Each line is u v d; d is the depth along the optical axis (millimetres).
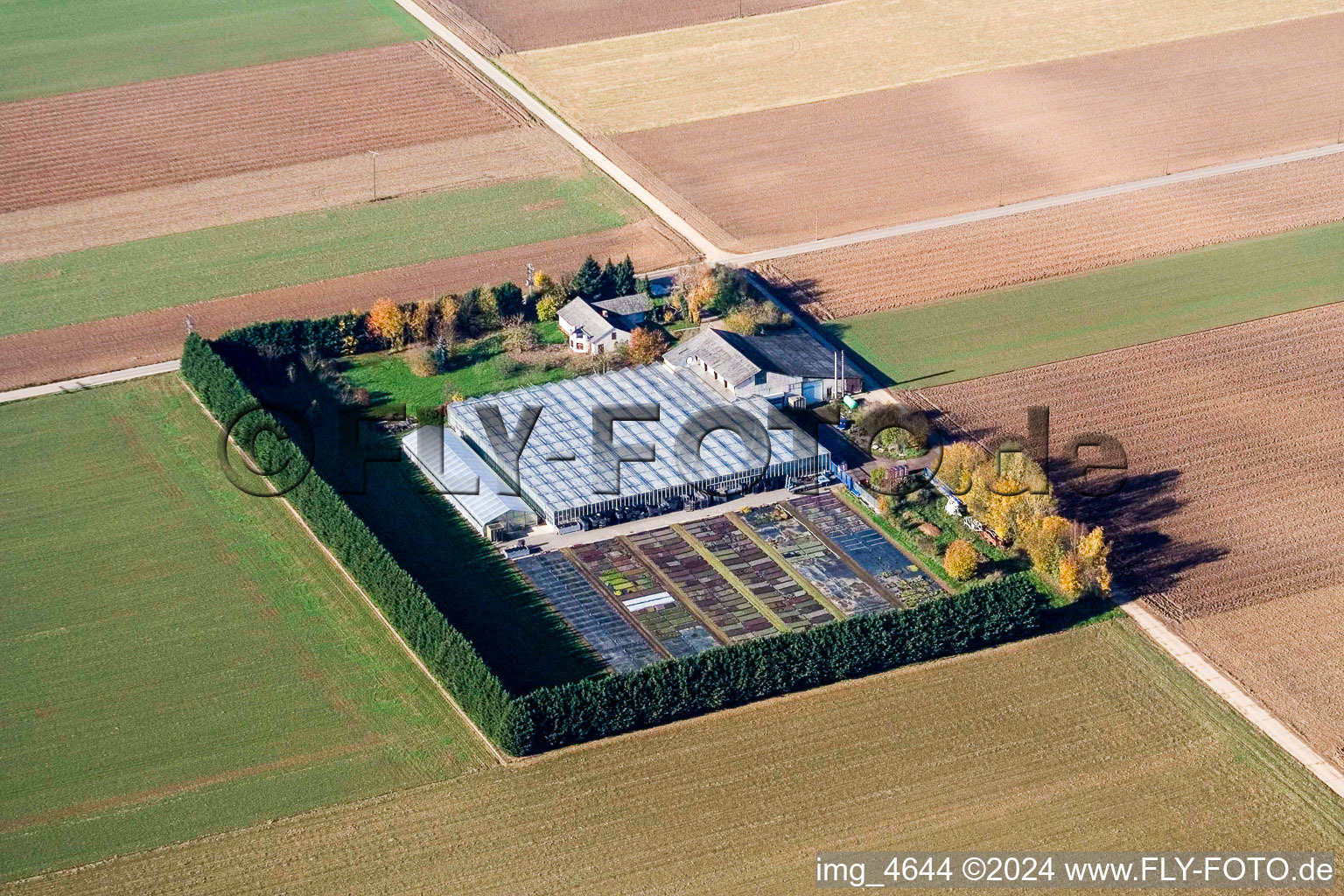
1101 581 116688
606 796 100438
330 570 122625
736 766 102688
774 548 124875
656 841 96875
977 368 151125
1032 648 113188
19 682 111312
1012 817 98312
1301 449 137750
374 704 109000
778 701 108688
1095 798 99812
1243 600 118312
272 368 150750
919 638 110688
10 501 131500
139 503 131000
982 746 104125
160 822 99000
